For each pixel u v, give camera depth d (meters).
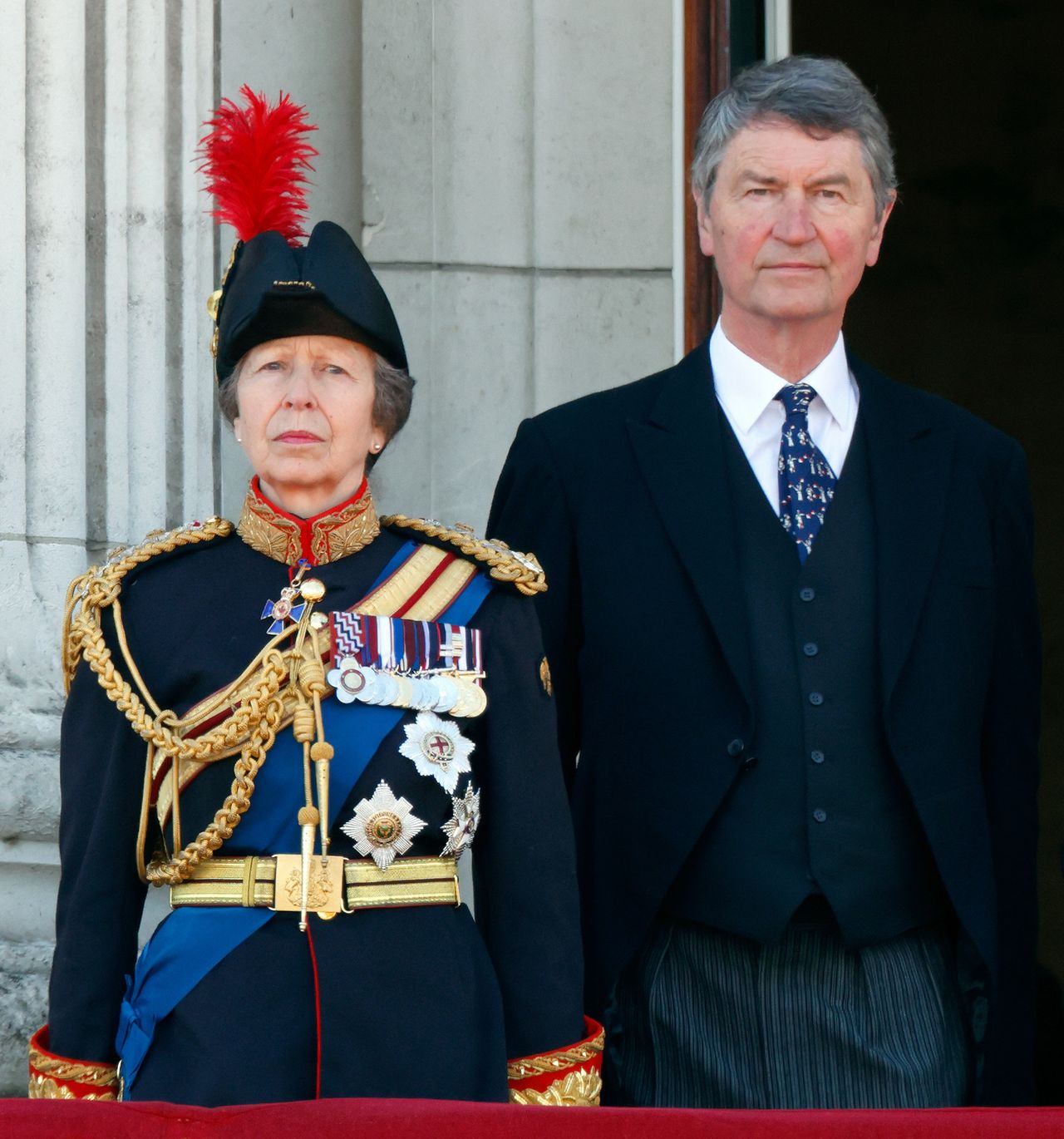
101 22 14.18
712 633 10.86
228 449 14.34
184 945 9.01
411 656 9.37
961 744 10.98
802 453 11.23
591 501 11.34
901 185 29.67
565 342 15.66
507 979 9.52
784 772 10.69
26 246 14.07
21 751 13.85
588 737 11.16
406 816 9.12
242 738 9.10
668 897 10.86
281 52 14.68
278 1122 7.37
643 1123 7.37
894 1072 10.61
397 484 15.22
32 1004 13.51
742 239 11.05
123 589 9.65
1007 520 11.55
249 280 9.53
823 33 29.69
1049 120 29.41
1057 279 29.45
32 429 14.05
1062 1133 7.34
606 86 15.71
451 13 15.41
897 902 10.74
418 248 15.34
